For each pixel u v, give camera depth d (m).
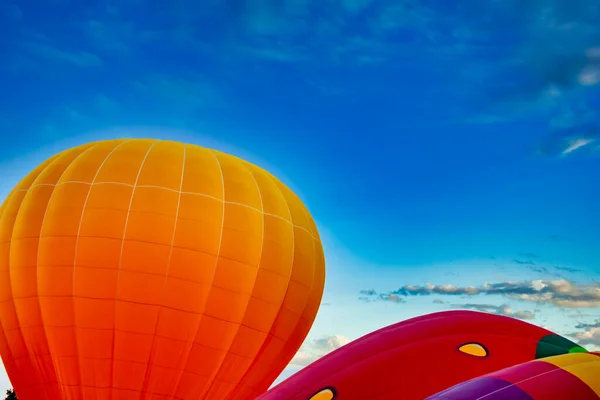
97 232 21.06
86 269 20.86
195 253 21.44
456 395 10.77
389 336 16.30
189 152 23.97
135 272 20.92
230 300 21.88
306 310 24.44
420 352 15.28
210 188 22.62
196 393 21.75
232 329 21.98
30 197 22.30
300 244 24.34
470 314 16.81
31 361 21.39
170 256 21.20
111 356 20.98
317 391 14.80
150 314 20.98
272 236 23.20
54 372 21.23
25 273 21.25
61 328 20.94
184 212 21.75
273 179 26.02
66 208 21.45
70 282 20.88
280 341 23.34
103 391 21.12
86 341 20.91
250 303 22.30
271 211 23.73
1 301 21.62
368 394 14.37
